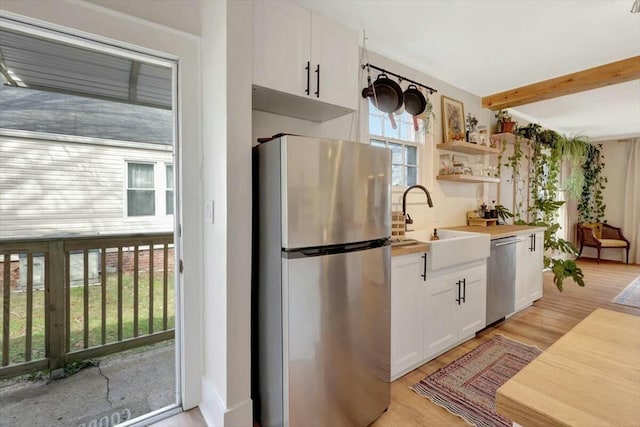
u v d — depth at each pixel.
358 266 1.64
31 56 2.39
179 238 1.82
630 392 0.57
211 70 1.67
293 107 1.98
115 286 3.41
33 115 3.50
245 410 1.59
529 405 0.54
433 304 2.31
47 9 1.38
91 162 3.85
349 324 1.61
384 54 2.77
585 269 5.54
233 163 1.52
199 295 1.85
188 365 1.83
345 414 1.62
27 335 2.12
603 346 0.76
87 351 2.31
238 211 1.55
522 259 3.40
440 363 2.32
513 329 2.97
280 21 1.70
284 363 1.47
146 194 4.18
